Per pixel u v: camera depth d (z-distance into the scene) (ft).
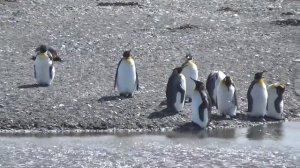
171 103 243.60
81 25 420.36
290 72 311.06
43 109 240.53
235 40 382.63
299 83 293.43
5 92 259.80
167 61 327.26
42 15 455.63
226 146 212.02
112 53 343.87
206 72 306.76
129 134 226.38
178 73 243.81
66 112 238.68
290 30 418.10
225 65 321.32
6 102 245.86
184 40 380.58
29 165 189.16
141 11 483.10
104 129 230.68
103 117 236.22
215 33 403.95
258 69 314.96
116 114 239.09
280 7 523.29
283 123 247.70
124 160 195.11
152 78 292.20
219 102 247.50
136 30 409.08
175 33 401.90
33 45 361.10
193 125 235.61
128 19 444.55
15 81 280.92
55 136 222.28
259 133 230.68
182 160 195.72
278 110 250.37
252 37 393.29
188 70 260.42
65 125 230.89
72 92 263.49
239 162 194.70
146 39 381.40
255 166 190.90
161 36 391.24
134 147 209.26
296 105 265.34
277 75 304.91
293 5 536.42
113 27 416.46
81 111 239.91
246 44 371.97
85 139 218.79
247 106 259.60
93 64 318.45
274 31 414.00
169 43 371.35
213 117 246.47
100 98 255.09
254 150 207.62
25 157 196.65
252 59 334.85
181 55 341.62
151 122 235.20
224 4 536.01
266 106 251.19
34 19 439.22
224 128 237.25
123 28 414.00
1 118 232.32
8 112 236.84
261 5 533.14
